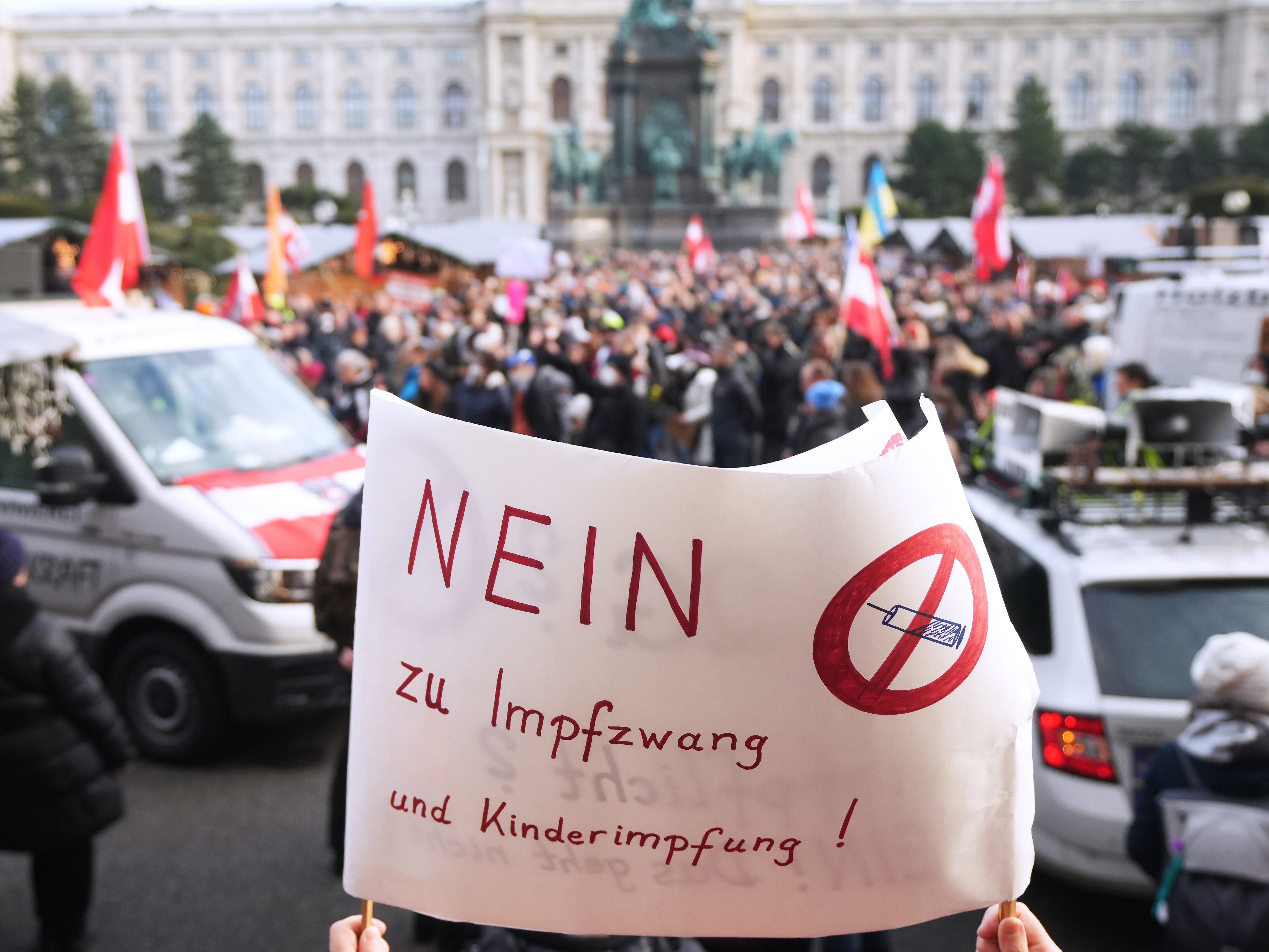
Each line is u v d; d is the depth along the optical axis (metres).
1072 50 110.44
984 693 1.63
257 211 113.75
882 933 4.22
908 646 1.59
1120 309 12.22
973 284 31.44
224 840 5.68
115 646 6.64
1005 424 5.80
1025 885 1.68
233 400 7.09
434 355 12.65
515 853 1.66
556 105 108.81
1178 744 3.39
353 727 1.72
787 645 1.59
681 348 16.56
